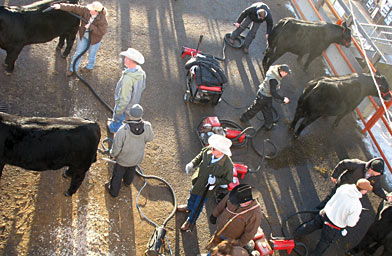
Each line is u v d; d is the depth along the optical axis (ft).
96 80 24.25
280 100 22.85
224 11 36.06
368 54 34.50
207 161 15.79
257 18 28.91
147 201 19.01
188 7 34.68
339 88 23.94
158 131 22.80
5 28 19.33
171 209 19.07
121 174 17.34
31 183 17.48
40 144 14.71
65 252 15.71
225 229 14.12
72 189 17.21
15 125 14.48
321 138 26.94
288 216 21.09
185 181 20.76
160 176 20.48
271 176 23.00
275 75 22.20
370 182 19.24
